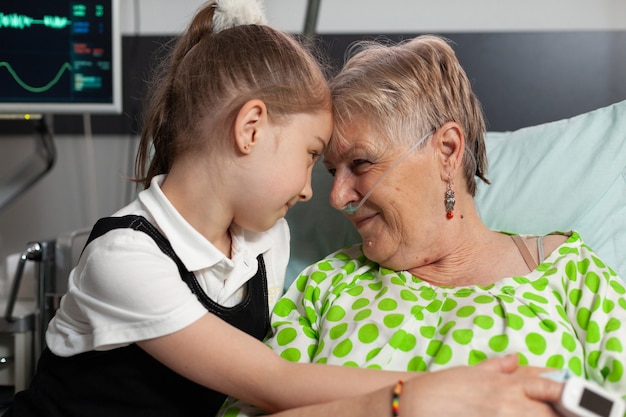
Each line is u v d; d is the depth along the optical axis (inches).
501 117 79.6
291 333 45.2
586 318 41.6
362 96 43.8
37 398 42.8
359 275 48.5
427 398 31.7
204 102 40.2
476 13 81.0
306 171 41.3
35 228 89.0
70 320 41.6
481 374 32.4
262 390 36.3
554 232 48.9
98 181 88.0
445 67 45.9
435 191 45.0
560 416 31.0
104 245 38.4
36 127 76.9
